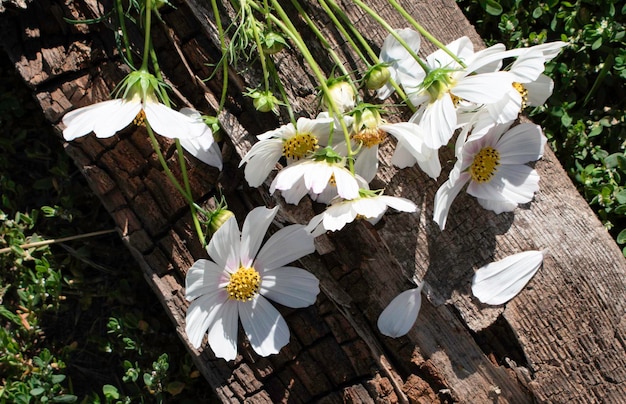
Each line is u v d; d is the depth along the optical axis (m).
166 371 0.78
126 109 0.66
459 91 0.67
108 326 0.79
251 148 0.68
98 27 0.72
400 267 0.71
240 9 0.70
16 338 0.81
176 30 0.72
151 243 0.73
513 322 0.71
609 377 0.71
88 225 0.82
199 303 0.70
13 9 0.72
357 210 0.65
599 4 0.80
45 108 0.72
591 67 0.81
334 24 0.72
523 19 0.81
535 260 0.71
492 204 0.72
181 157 0.69
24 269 0.80
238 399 0.73
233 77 0.71
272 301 0.73
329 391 0.73
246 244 0.70
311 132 0.68
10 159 0.82
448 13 0.74
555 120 0.80
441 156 0.72
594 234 0.72
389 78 0.68
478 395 0.72
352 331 0.73
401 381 0.72
